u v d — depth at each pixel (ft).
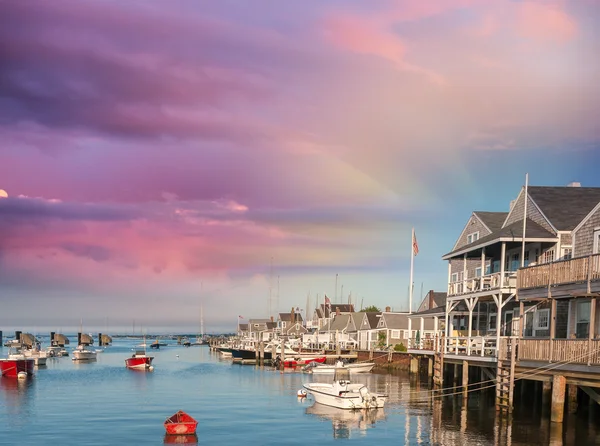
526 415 135.85
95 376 290.97
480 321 197.88
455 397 173.68
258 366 362.94
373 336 393.70
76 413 164.76
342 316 489.26
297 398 193.36
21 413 165.17
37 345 528.22
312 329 570.46
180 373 307.17
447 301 193.67
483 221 201.05
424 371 243.81
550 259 159.43
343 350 369.50
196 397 198.80
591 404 129.80
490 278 173.47
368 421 144.36
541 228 160.56
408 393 188.03
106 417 157.79
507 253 182.50
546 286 129.39
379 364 305.53
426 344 227.20
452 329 207.31
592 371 109.70
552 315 125.70
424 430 129.90
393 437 125.59
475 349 166.30
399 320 368.48
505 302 156.66
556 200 171.22
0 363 281.95
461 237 221.46
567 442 110.63
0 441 128.57
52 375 297.74
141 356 344.08
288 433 133.49
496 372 149.79
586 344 112.57
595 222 138.31
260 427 140.97
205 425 144.46
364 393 161.48
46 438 131.23
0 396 205.16
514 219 186.29
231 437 130.31
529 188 178.19
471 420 137.28
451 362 182.39
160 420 152.87
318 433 132.67
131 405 180.24
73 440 129.08
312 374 287.69
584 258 118.32
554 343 121.60
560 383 118.32
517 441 113.70
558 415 118.21
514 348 130.72
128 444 124.98
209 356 524.52
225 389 223.92
